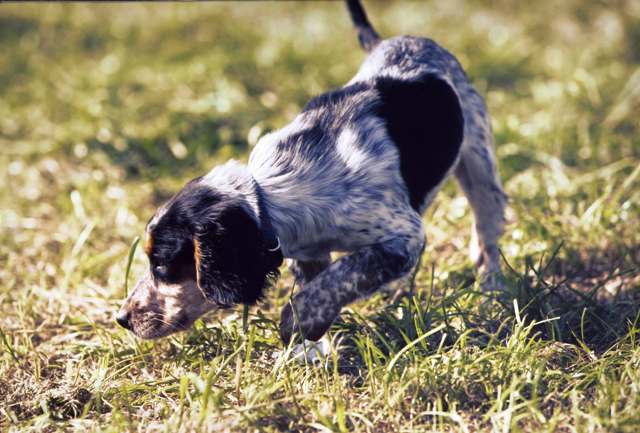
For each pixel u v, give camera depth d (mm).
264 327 6531
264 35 15414
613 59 13422
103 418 5738
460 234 8672
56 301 7637
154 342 6660
